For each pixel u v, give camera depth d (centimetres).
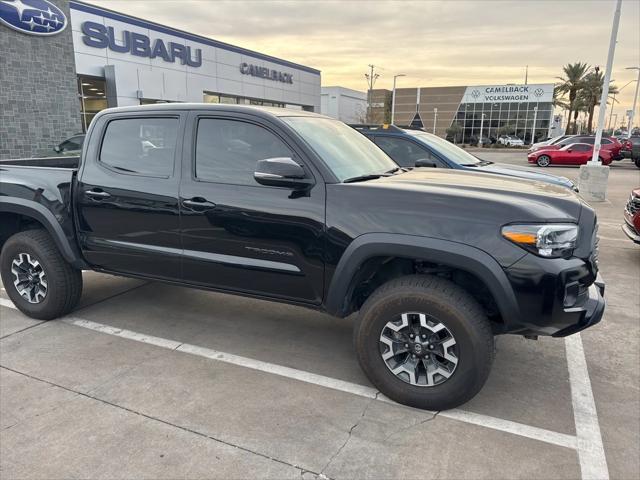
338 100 6153
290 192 320
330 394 318
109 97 1911
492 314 303
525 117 6072
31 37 1242
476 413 299
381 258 310
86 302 480
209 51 2458
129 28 1975
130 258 384
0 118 1195
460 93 6341
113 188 379
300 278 323
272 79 3047
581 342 403
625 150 2467
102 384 327
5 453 257
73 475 241
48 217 402
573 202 297
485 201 282
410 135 670
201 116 356
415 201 292
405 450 263
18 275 432
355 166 352
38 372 342
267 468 248
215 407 301
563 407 307
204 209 344
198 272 359
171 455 256
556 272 267
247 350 381
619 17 1218
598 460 256
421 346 292
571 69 5888
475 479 242
